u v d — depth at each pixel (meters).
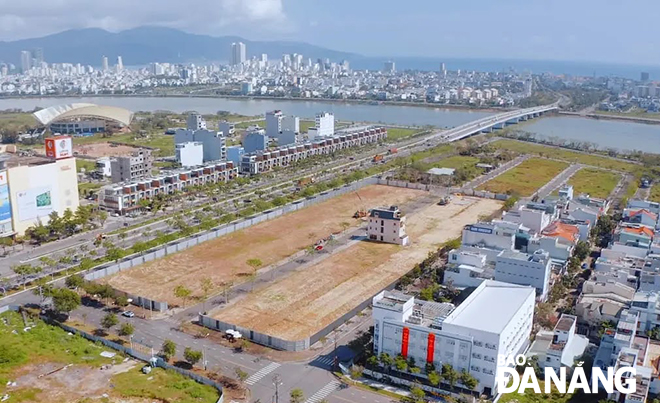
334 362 174.25
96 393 154.25
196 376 163.25
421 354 165.12
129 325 184.50
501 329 159.00
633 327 173.00
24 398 150.62
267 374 166.75
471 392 157.88
